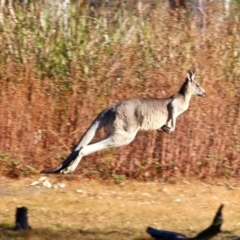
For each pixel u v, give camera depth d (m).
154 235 39.03
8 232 41.53
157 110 50.19
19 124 59.81
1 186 56.22
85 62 64.38
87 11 68.00
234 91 63.97
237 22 68.00
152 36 66.00
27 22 66.38
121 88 62.75
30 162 59.41
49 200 53.28
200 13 69.88
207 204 55.31
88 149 47.94
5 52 64.19
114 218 49.38
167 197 56.50
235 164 61.62
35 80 61.88
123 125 49.38
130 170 59.66
